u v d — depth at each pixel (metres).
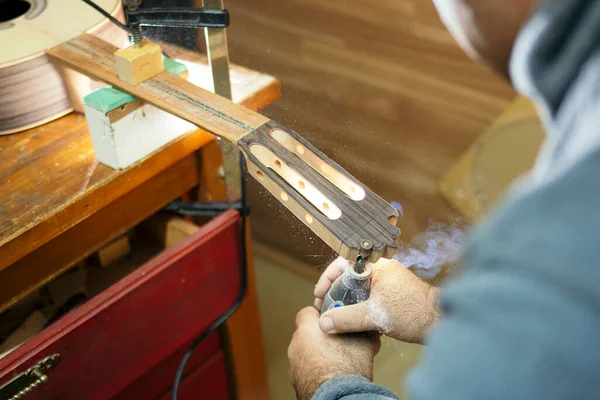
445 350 0.33
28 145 0.86
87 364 0.83
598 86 0.30
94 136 0.80
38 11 0.91
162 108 0.76
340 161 0.99
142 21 0.77
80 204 0.79
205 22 0.77
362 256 0.61
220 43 0.81
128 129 0.79
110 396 0.89
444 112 1.55
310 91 1.47
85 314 0.79
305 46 1.61
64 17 0.90
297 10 1.67
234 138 0.71
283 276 1.66
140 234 1.04
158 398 1.04
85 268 1.00
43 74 0.84
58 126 0.89
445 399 0.32
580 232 0.29
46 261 0.83
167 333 0.92
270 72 1.41
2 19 0.96
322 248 0.86
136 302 0.84
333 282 0.72
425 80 1.60
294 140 0.72
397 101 1.55
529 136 1.26
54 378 0.80
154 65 0.80
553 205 0.30
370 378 0.67
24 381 0.76
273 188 0.67
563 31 0.32
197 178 0.97
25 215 0.76
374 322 0.67
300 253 1.64
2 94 0.82
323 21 1.67
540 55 0.32
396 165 1.43
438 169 1.42
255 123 0.73
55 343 0.77
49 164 0.83
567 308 0.29
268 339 1.55
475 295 0.32
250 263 1.07
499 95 1.53
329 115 1.05
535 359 0.29
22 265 0.81
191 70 0.88
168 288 0.87
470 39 0.40
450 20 0.40
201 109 0.75
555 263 0.29
